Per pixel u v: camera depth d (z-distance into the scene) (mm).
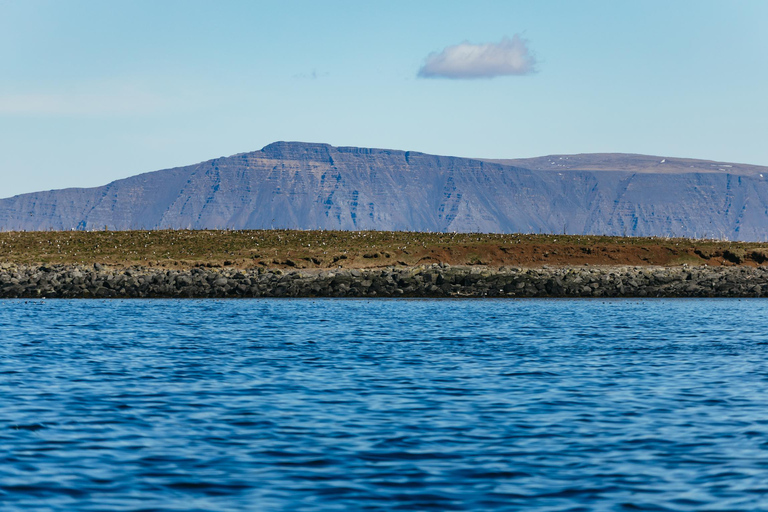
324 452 37812
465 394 53594
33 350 77188
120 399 51375
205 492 31797
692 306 146000
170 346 81438
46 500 30766
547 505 30422
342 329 100625
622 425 43875
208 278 169875
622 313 128875
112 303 148500
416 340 87688
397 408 48594
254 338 89438
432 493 31750
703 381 59375
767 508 30109
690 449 38625
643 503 30703
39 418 45281
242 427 43188
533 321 113312
